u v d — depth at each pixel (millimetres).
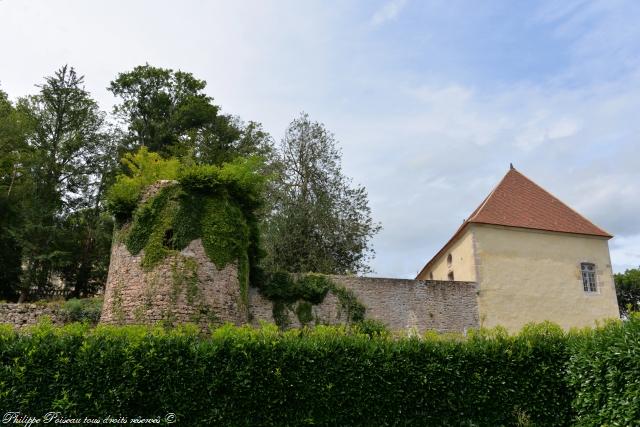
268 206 32031
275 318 21094
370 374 11133
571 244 26406
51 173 32312
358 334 12461
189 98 37500
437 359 11680
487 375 11773
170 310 16562
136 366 9875
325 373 10883
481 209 25984
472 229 25141
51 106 34125
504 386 11727
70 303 20672
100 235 31781
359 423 10781
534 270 25281
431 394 11344
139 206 17984
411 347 11672
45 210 30203
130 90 37750
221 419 9992
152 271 17047
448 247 27984
